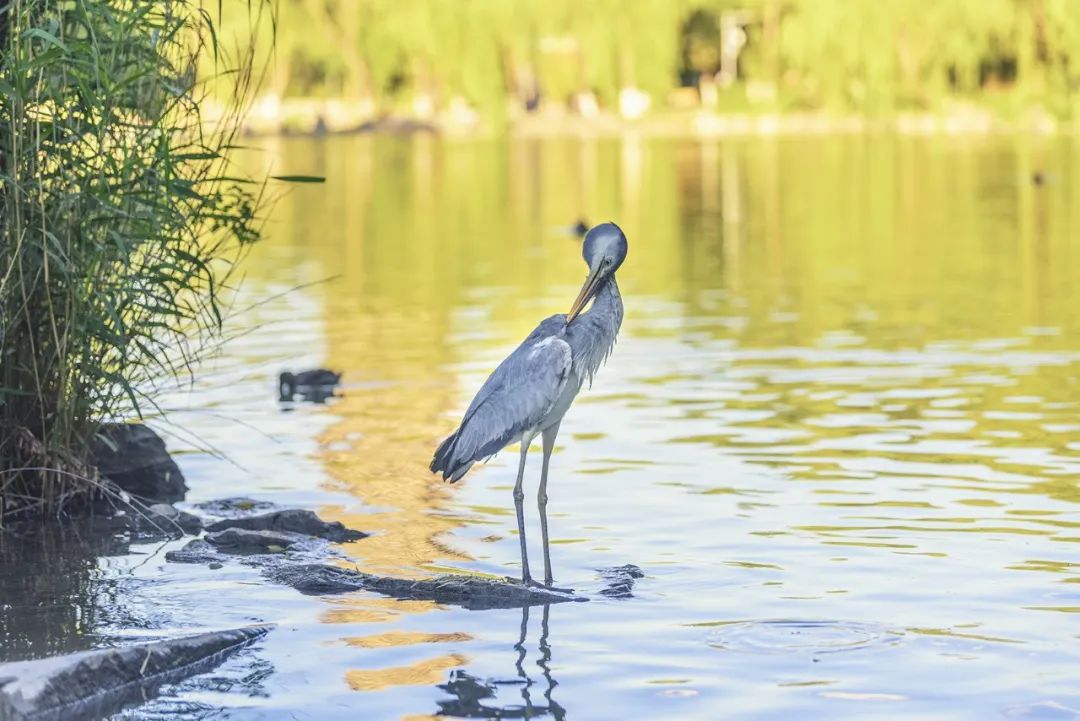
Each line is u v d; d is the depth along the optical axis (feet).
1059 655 29.99
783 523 40.50
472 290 94.99
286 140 309.83
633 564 37.11
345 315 84.38
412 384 63.16
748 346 71.67
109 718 27.73
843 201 165.99
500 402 36.11
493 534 40.50
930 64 341.41
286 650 31.35
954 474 45.60
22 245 41.68
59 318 43.21
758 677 29.14
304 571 36.88
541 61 375.25
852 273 102.63
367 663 30.45
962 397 57.93
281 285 97.60
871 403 57.06
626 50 367.66
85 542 40.78
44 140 42.24
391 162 244.63
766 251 118.52
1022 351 68.69
